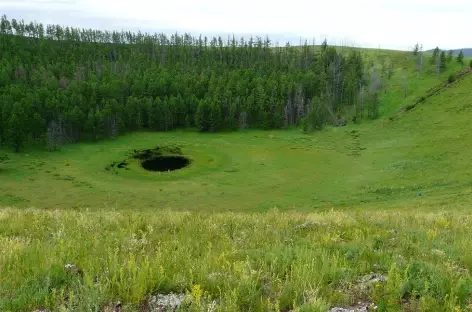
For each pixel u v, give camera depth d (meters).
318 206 63.38
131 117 138.12
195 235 10.69
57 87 150.62
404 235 11.02
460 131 102.94
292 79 158.88
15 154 105.88
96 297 5.54
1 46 183.38
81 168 95.75
